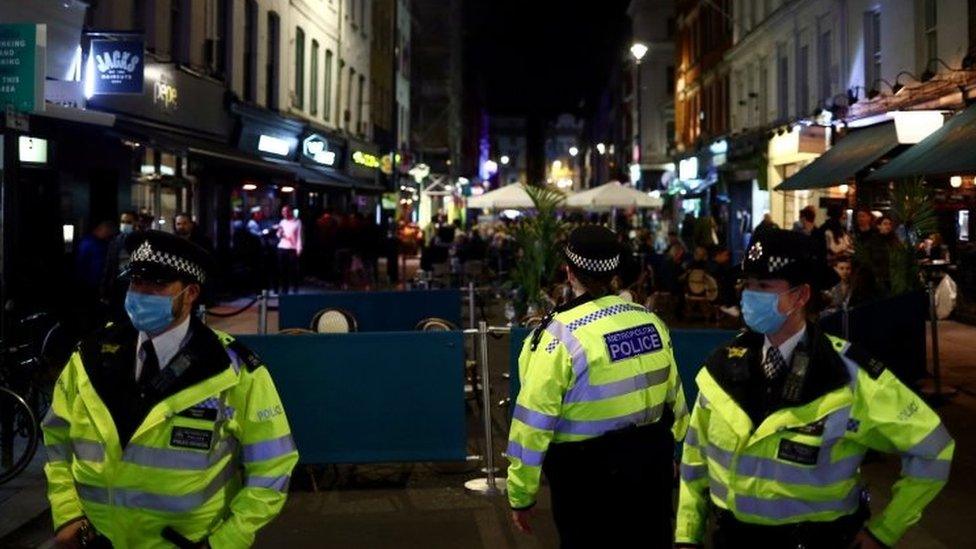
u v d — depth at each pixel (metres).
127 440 3.09
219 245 22.58
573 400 3.91
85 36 14.92
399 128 50.69
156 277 3.13
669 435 4.13
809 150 21.81
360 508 7.24
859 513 3.15
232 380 3.17
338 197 35.19
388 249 28.19
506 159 104.94
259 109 24.42
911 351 10.16
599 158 103.31
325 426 7.68
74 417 3.18
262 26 25.48
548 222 11.93
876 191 17.72
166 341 3.22
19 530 6.59
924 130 15.65
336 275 26.66
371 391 7.71
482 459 8.32
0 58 8.34
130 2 17.92
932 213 11.44
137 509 3.09
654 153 59.84
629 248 4.73
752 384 3.14
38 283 13.30
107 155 16.31
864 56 21.39
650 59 59.88
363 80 39.19
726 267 19.05
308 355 7.66
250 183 21.53
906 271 11.19
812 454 3.02
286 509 7.22
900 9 19.14
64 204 14.80
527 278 11.81
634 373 3.94
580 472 3.92
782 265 3.07
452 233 29.47
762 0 30.62
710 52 39.59
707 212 38.91
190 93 20.58
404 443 7.72
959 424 9.58
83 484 3.15
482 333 7.86
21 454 8.39
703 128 40.59
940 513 6.91
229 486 3.25
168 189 19.55
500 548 6.34
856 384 3.05
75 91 13.34
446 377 7.75
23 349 8.84
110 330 3.31
